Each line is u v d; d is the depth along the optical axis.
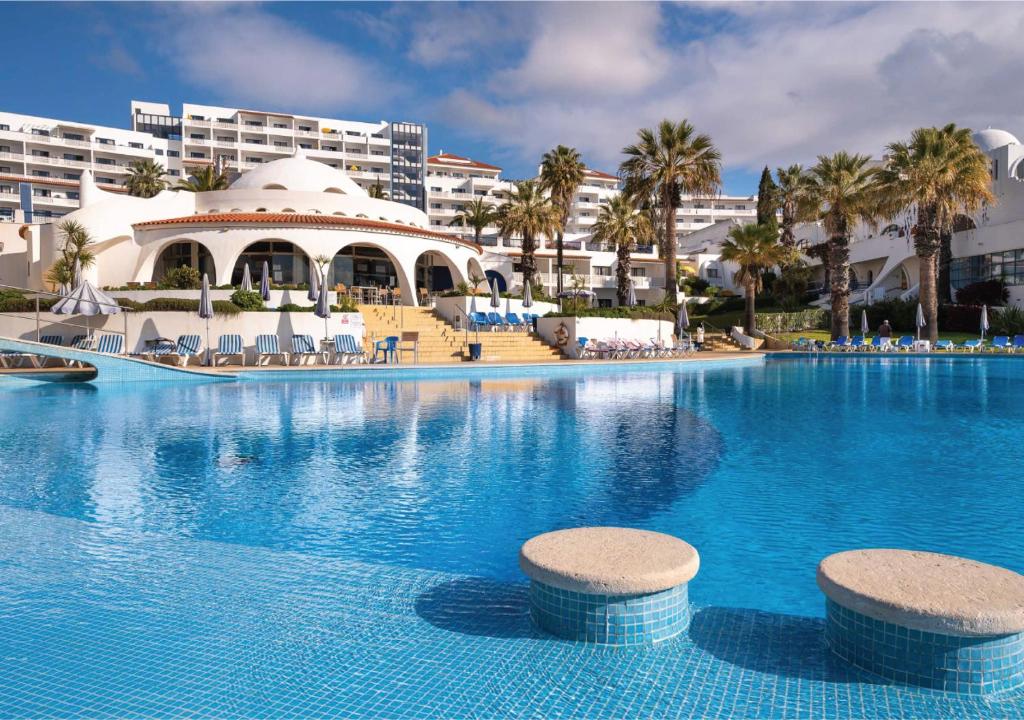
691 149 39.00
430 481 7.47
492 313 31.72
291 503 6.54
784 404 14.42
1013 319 38.88
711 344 40.03
